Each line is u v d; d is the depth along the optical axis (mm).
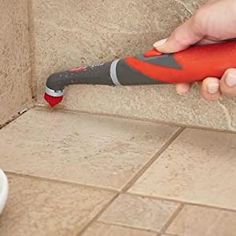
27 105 933
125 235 621
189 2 822
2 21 847
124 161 776
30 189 708
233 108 847
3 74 866
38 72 929
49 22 895
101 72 815
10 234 624
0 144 821
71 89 914
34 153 796
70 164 769
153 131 860
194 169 756
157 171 751
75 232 626
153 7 840
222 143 824
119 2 852
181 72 754
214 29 729
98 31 875
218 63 734
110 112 910
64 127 872
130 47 868
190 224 641
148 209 668
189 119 874
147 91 880
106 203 680
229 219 651
